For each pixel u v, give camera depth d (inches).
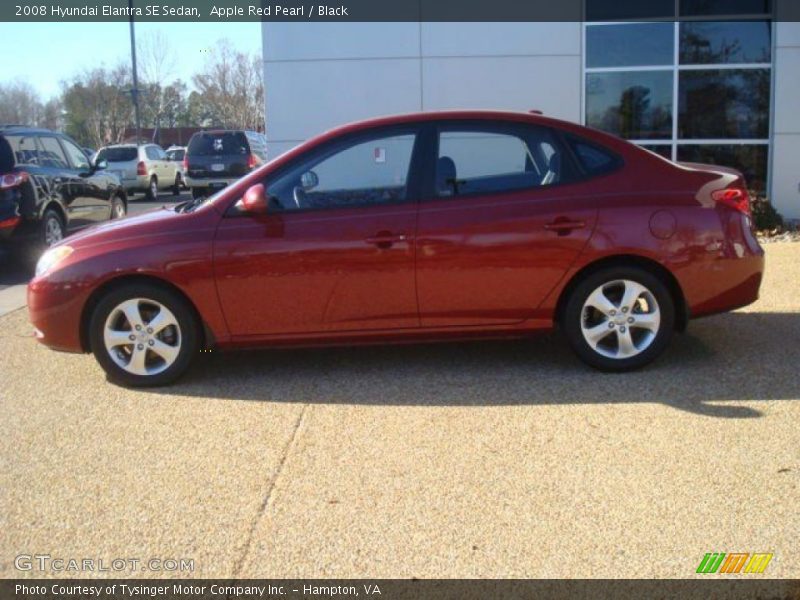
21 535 145.3
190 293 213.8
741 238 215.8
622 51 480.7
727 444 171.3
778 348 236.1
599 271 214.7
